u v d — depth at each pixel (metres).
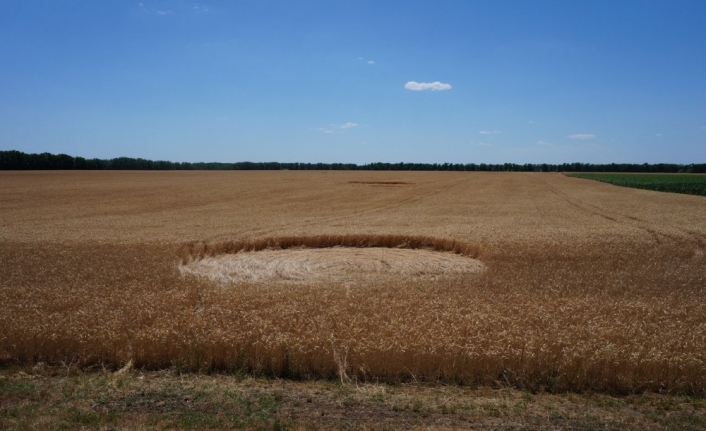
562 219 28.52
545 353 7.63
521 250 17.03
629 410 6.50
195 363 7.71
